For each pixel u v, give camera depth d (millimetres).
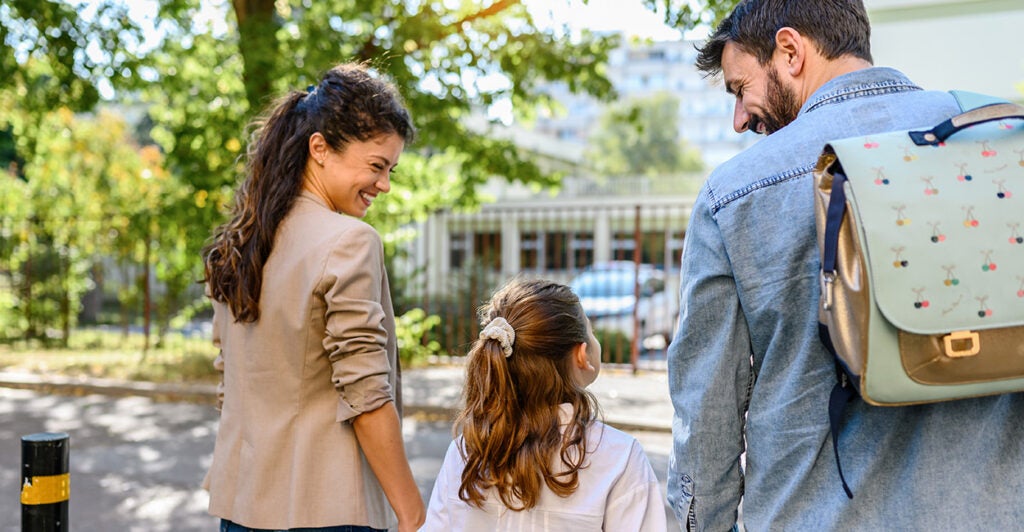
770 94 1607
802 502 1396
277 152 1877
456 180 9766
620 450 1820
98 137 14133
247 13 8648
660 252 24391
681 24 7848
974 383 1190
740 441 1494
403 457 1793
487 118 9195
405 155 9391
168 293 11445
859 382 1217
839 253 1235
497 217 12438
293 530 1742
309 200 1858
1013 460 1285
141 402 8102
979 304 1172
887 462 1345
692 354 1505
